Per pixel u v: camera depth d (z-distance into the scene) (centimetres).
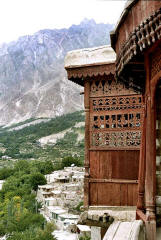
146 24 426
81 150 14862
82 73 799
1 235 4044
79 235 3800
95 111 806
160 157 582
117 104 793
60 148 15725
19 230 4022
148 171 516
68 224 4209
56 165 8850
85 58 795
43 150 15900
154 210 511
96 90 810
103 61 775
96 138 800
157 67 484
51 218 4734
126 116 791
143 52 504
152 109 518
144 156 565
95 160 796
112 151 785
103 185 787
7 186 6347
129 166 770
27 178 6719
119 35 541
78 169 7625
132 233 456
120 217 752
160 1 414
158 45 467
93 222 765
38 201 5703
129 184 768
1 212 4756
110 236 464
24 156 14438
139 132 771
